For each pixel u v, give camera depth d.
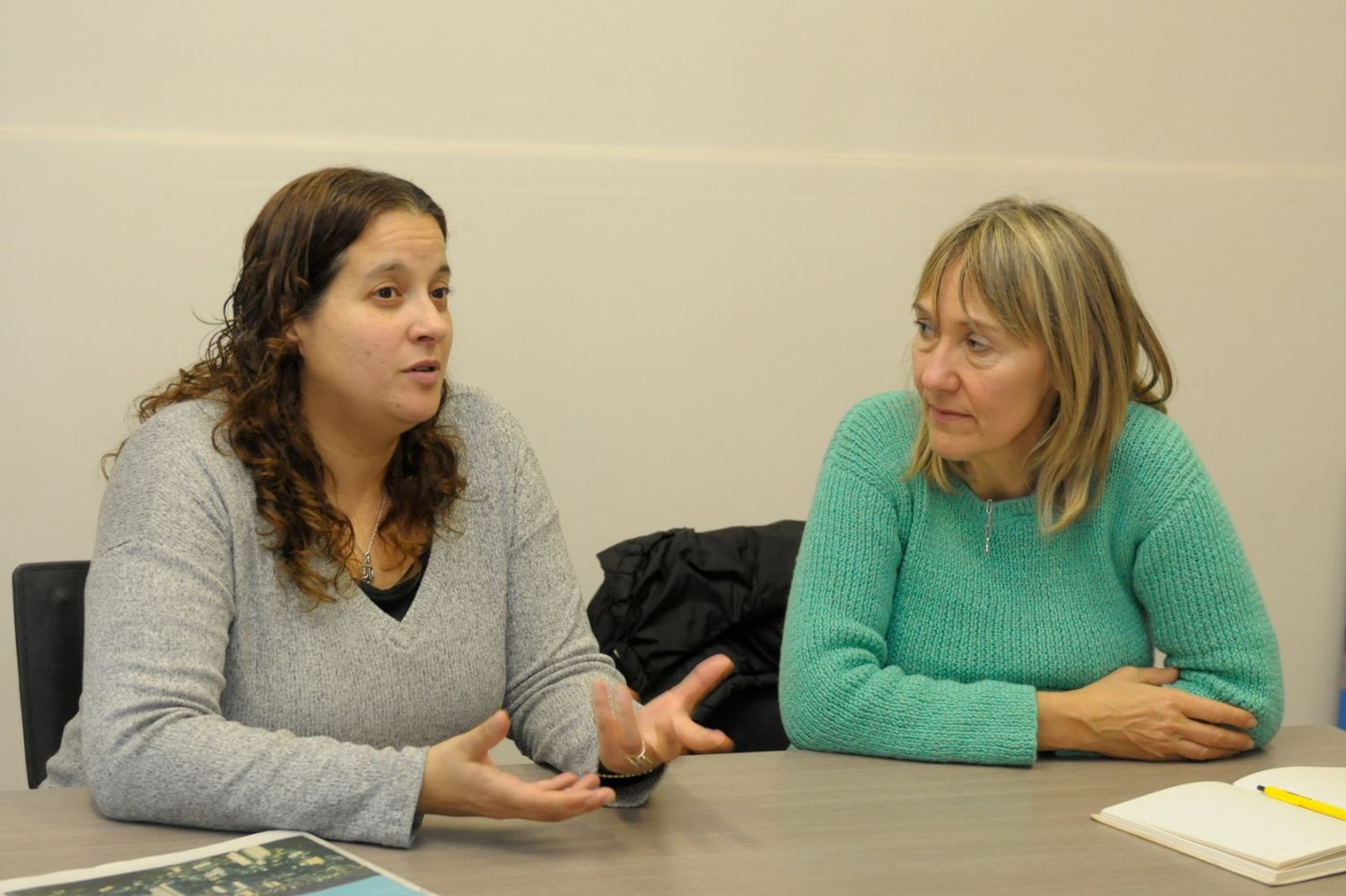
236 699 1.24
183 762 1.06
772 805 1.18
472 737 1.06
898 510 1.50
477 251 2.32
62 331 2.16
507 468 1.46
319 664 1.25
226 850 1.01
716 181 2.43
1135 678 1.42
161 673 1.11
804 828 1.11
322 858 0.99
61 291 2.15
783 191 2.46
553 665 1.40
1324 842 1.04
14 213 2.12
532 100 2.33
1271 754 1.38
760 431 2.50
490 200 2.32
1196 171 2.67
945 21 2.52
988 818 1.15
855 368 2.54
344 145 2.25
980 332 1.35
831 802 1.19
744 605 1.76
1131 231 2.65
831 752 1.38
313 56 2.22
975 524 1.48
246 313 1.31
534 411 2.38
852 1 2.46
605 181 2.37
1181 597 1.44
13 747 2.19
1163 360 1.54
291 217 1.26
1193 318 2.69
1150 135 2.65
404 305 1.27
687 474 2.47
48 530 2.18
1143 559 1.46
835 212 2.49
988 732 1.32
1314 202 2.73
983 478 1.49
